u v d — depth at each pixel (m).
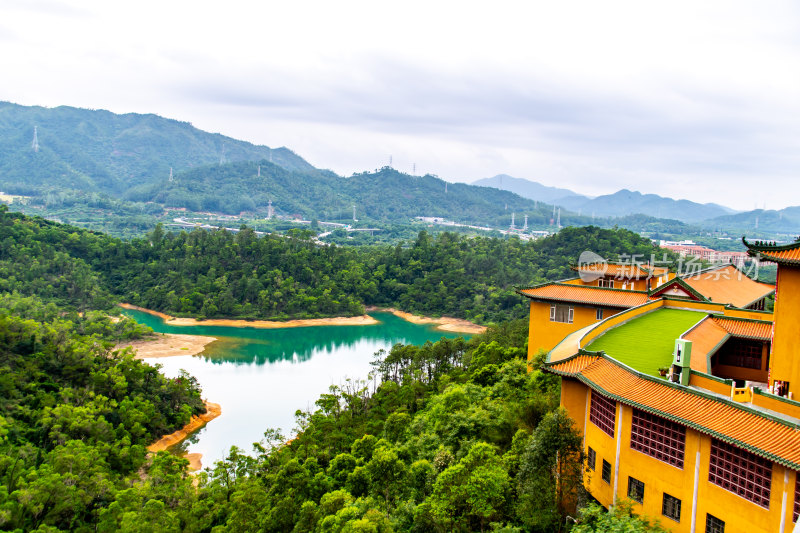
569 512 36.53
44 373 91.06
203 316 195.62
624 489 35.22
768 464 26.92
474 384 68.69
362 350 160.25
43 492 56.97
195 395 104.62
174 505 58.72
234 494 55.97
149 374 102.81
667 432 32.31
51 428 76.62
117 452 75.44
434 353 105.62
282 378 126.12
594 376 38.50
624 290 64.38
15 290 174.00
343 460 55.06
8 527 53.75
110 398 94.62
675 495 31.64
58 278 195.75
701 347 43.88
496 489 36.72
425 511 38.84
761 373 49.47
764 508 27.00
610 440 36.69
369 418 81.44
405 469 47.81
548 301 67.81
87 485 62.16
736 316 52.47
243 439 91.50
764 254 36.47
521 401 52.22
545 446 36.22
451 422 53.69
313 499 50.94
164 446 89.19
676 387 32.81
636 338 46.84
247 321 195.25
